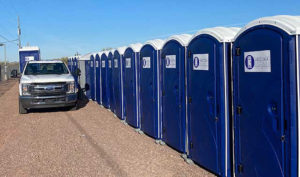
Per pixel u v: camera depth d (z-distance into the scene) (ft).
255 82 13.75
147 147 23.66
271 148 13.10
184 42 19.62
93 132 29.37
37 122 35.27
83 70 58.49
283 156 12.48
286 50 11.96
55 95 39.91
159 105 24.14
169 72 21.85
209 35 16.70
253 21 13.66
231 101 15.90
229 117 16.07
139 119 28.60
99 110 42.27
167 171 18.75
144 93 26.55
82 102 51.21
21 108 40.83
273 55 12.62
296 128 11.93
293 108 11.88
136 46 28.45
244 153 14.89
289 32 11.80
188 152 19.93
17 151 23.99
